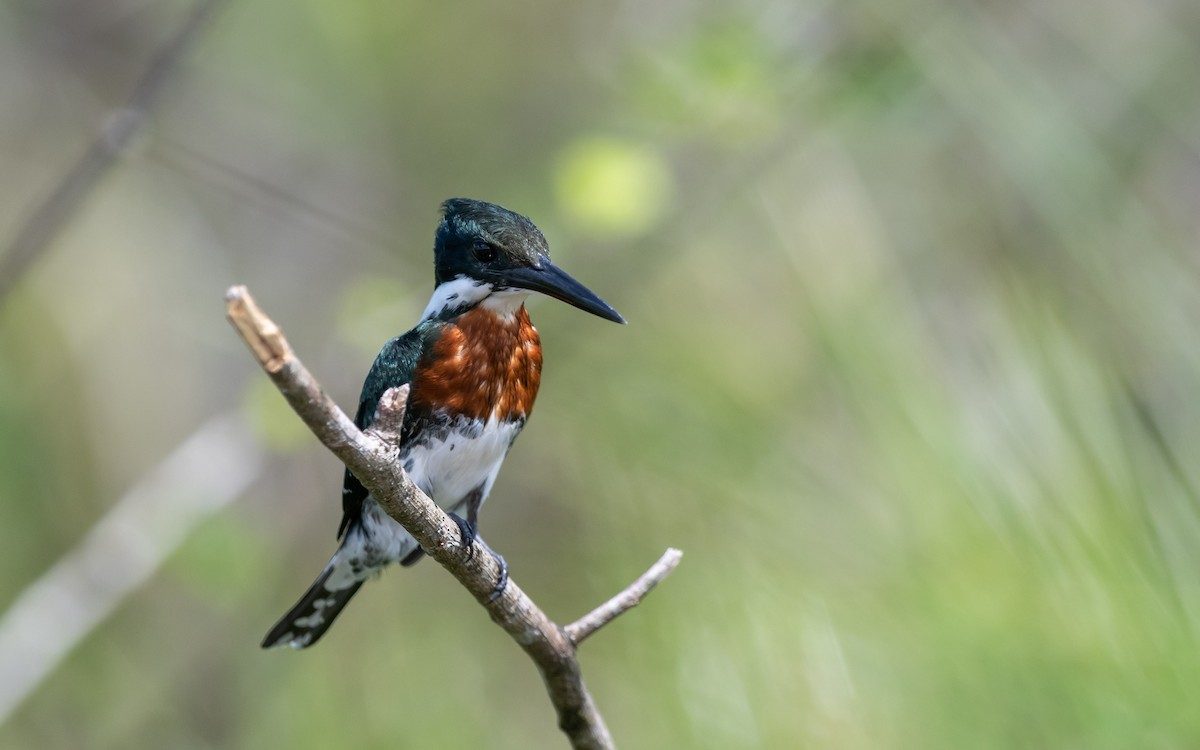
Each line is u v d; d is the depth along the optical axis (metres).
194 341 17.52
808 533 7.16
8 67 18.11
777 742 6.92
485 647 12.38
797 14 12.49
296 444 12.72
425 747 11.88
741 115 12.23
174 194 17.59
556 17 18.28
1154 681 6.01
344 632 12.62
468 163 18.09
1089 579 6.11
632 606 6.57
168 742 15.05
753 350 8.33
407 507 5.64
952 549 6.46
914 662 6.63
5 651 12.85
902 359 6.88
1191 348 6.54
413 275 16.16
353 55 18.31
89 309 16.91
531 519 10.27
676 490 7.71
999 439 6.48
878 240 7.90
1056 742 6.23
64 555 16.09
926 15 10.18
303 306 17.92
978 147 9.64
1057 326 6.61
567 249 12.56
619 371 8.28
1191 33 10.23
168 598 15.76
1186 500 6.09
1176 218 9.34
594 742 6.81
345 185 18.19
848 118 11.40
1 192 18.23
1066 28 10.20
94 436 16.59
